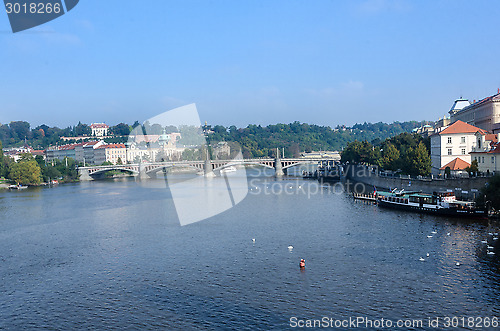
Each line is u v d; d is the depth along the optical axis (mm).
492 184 109438
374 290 70812
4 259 95312
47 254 98438
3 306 70000
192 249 98312
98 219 138875
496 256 84375
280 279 77312
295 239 104250
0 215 153250
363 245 96000
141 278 80375
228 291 72750
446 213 122188
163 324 62031
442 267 79625
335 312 63875
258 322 61656
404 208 137250
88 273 84312
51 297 73062
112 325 62375
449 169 153250
